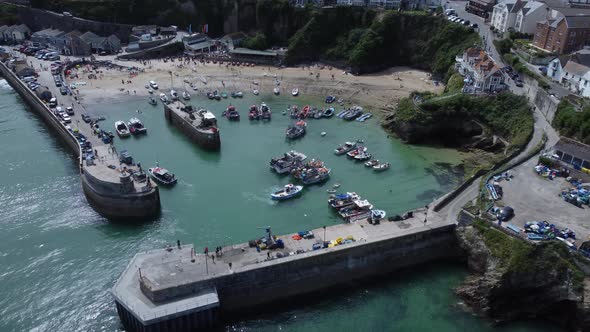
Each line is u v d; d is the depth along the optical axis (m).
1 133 115.69
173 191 91.69
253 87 144.12
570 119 96.12
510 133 105.75
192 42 170.00
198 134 109.06
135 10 182.12
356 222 78.06
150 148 108.81
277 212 85.44
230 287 64.88
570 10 134.75
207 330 61.97
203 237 78.19
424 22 158.88
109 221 82.94
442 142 115.00
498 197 78.75
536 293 65.75
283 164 98.69
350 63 155.38
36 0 185.38
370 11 165.25
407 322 63.66
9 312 63.75
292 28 173.12
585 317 62.22
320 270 69.56
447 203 81.88
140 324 58.78
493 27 154.38
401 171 100.75
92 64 154.38
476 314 65.38
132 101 132.38
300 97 138.88
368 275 72.81
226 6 181.38
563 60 115.06
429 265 75.19
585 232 69.69
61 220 82.81
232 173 98.81
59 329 61.47
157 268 64.88
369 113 128.00
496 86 116.19
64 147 109.44
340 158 106.06
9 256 73.69
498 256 67.56
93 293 66.94
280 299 68.06
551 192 81.00
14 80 143.75
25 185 92.88
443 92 130.75
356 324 63.31
